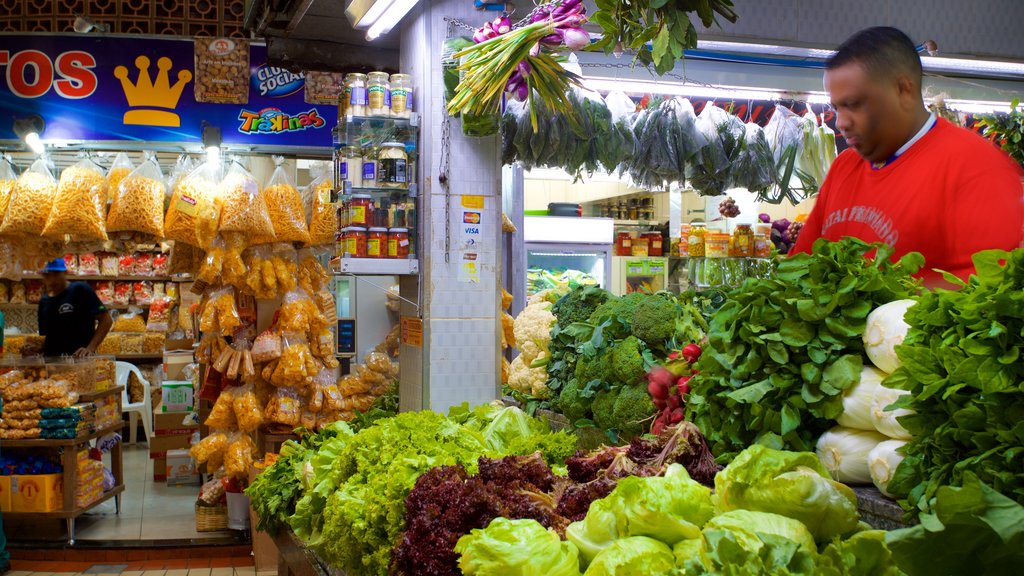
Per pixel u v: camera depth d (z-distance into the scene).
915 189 2.35
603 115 4.11
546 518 1.83
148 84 5.67
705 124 4.60
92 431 6.05
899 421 1.57
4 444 5.69
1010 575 1.14
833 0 4.53
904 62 2.29
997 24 4.84
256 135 5.74
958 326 1.51
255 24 4.85
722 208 5.91
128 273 10.19
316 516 3.10
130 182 5.52
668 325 2.64
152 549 5.61
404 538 1.99
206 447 5.54
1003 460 1.39
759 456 1.54
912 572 1.19
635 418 2.59
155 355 9.94
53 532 5.89
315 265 5.88
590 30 4.11
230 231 5.37
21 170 7.15
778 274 1.92
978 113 5.07
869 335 1.74
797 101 4.97
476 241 3.96
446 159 3.90
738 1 4.35
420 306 3.97
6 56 5.61
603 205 7.14
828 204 2.71
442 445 2.77
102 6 6.70
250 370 5.41
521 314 3.85
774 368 1.88
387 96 3.97
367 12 3.78
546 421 3.27
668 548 1.51
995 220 2.21
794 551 1.20
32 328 9.70
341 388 5.68
